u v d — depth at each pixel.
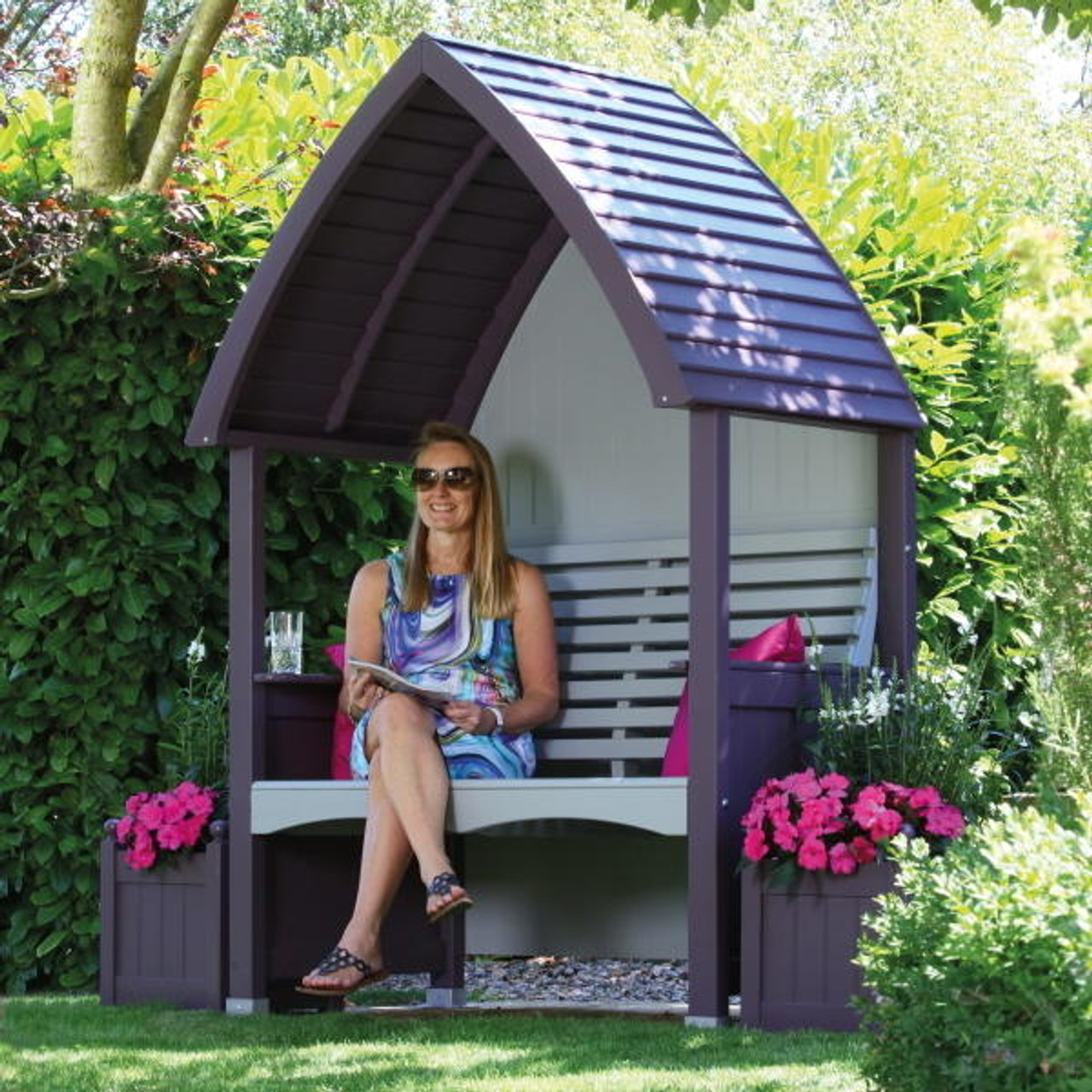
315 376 6.55
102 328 7.07
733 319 5.57
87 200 7.12
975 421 7.59
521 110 5.70
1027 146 24.61
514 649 6.26
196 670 7.20
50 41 12.38
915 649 6.09
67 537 7.14
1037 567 4.56
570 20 24.20
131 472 7.16
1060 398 4.49
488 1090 4.38
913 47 25.34
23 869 7.12
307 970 6.23
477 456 6.26
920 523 7.46
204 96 8.91
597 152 5.75
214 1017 5.90
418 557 6.31
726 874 5.34
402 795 5.60
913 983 3.53
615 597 6.71
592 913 6.65
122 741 7.12
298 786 6.00
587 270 6.89
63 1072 4.79
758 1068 4.57
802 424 5.86
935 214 7.82
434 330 6.84
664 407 5.32
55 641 7.06
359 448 6.78
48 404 7.11
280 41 23.84
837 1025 5.13
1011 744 7.44
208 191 7.36
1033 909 3.37
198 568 7.23
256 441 6.39
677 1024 5.51
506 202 6.60
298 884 6.24
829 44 26.81
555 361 6.96
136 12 7.82
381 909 5.62
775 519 6.35
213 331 7.23
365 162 6.16
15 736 7.11
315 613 7.53
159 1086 4.55
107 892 6.36
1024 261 3.24
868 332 6.03
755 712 5.51
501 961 8.24
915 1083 3.48
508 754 6.02
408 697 5.85
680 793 5.36
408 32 24.27
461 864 6.66
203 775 6.55
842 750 5.54
